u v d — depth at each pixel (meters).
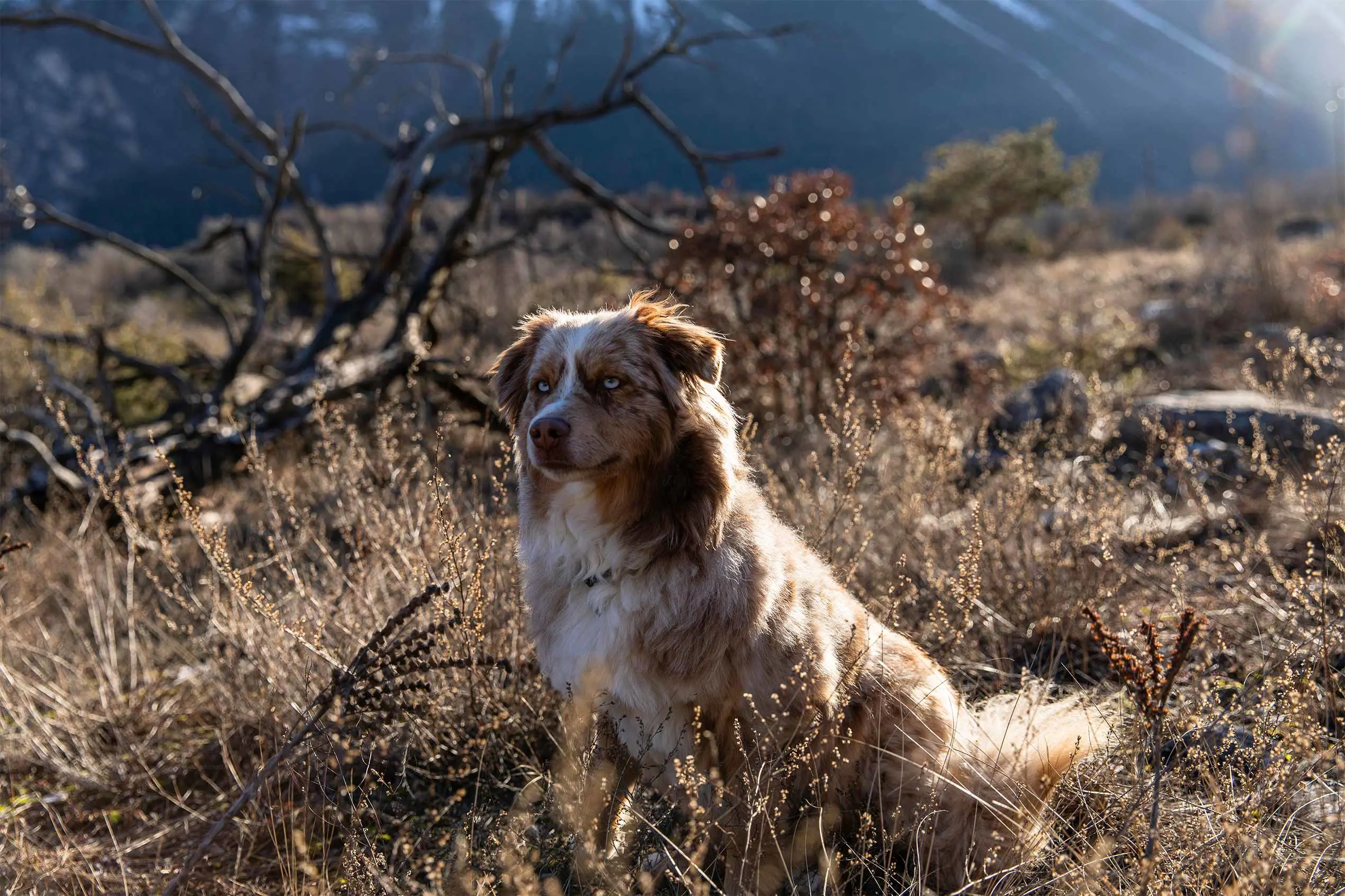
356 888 2.96
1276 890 2.37
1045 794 3.24
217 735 4.35
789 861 3.20
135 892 3.39
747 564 3.19
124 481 6.78
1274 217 25.09
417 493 4.82
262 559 5.08
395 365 9.05
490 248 12.02
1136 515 5.73
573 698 3.32
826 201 8.92
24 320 12.16
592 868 2.98
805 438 7.71
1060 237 35.47
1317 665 3.71
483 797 3.80
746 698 3.03
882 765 3.48
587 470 3.14
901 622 4.55
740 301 8.87
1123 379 9.45
